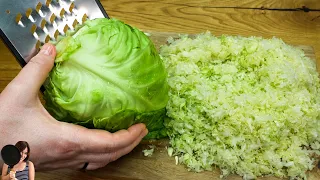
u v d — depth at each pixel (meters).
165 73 0.36
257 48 0.41
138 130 0.35
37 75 0.31
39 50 0.34
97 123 0.34
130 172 0.39
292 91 0.40
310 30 0.49
